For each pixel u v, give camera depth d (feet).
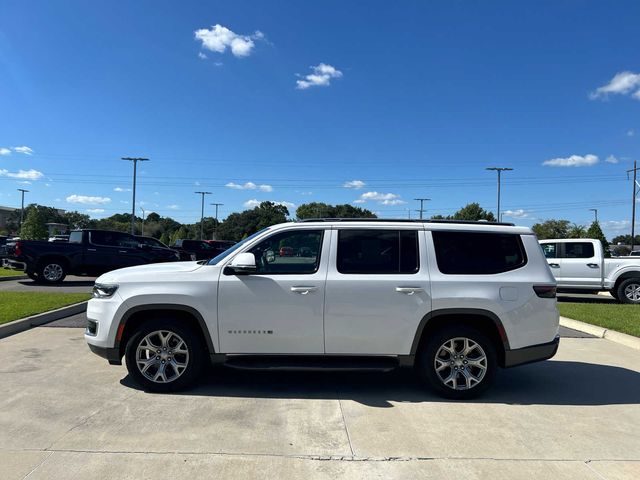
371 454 12.91
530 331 17.39
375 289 17.22
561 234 267.39
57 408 15.74
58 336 25.77
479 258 17.84
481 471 12.10
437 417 15.65
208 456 12.58
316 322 17.21
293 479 11.53
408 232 17.98
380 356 17.39
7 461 12.10
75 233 53.72
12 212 355.77
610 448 13.56
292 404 16.58
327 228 17.99
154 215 372.58
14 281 55.26
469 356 17.48
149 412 15.53
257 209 342.64
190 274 17.66
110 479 11.33
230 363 17.35
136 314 17.85
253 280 17.31
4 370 19.76
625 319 32.89
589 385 19.42
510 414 16.06
